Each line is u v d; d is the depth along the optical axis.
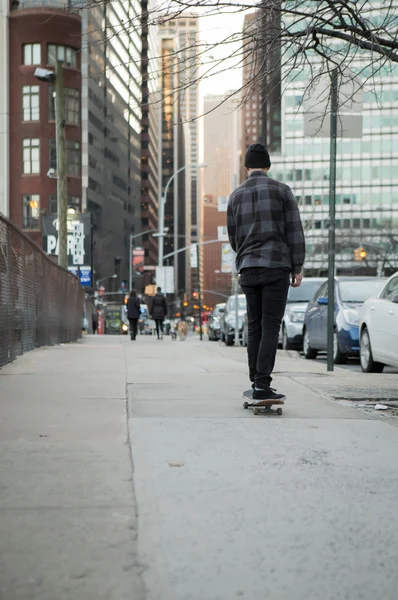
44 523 3.15
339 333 13.81
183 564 2.71
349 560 2.79
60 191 24.19
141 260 77.50
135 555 2.79
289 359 14.84
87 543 2.91
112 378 8.66
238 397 7.04
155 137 166.00
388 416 6.43
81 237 35.88
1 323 9.88
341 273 88.62
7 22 75.00
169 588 2.50
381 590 2.53
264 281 5.96
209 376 9.02
